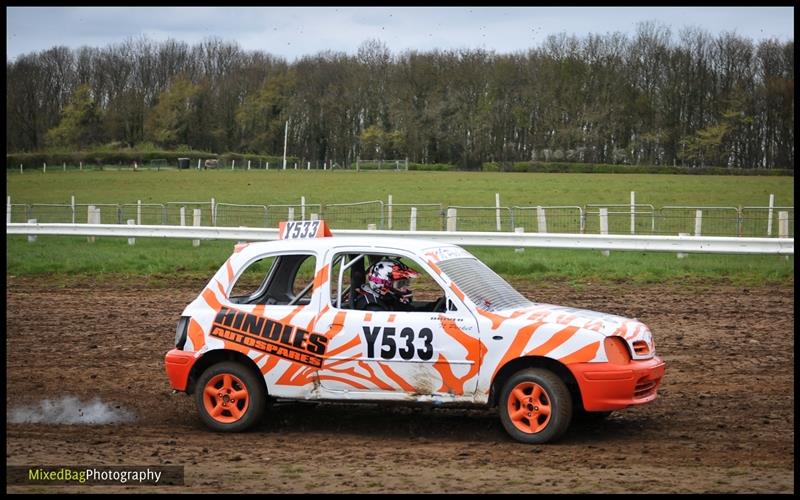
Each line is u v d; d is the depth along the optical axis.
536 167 72.75
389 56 92.88
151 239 25.95
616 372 7.02
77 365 10.95
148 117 100.44
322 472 6.50
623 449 7.09
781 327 12.64
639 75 82.69
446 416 8.43
